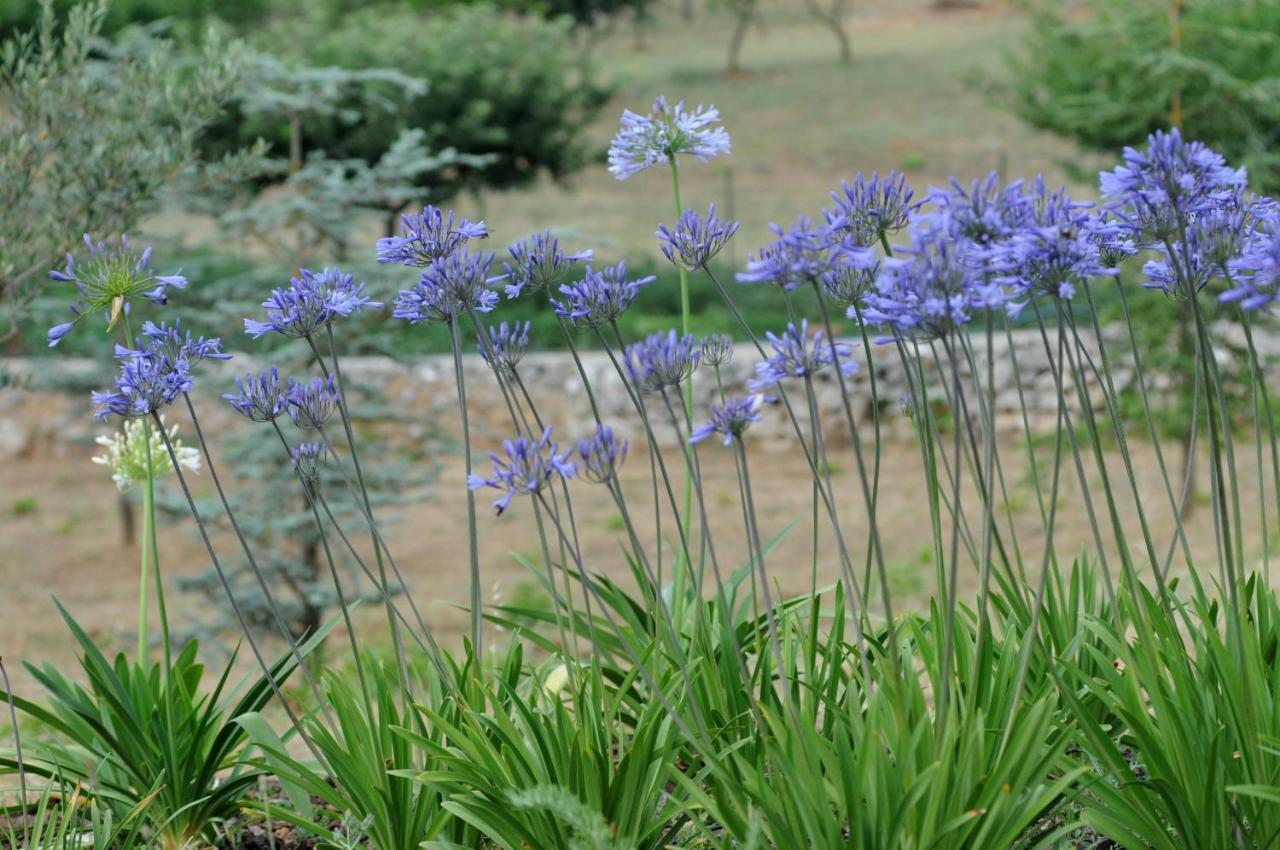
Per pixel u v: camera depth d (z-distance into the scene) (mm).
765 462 16047
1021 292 2564
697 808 3121
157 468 4379
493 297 3092
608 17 45688
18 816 3867
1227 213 2789
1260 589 3170
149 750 3594
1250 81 11602
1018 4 13555
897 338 2596
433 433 10727
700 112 3434
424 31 22203
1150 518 12117
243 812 3867
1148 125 12234
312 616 9953
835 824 2594
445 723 2975
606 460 2586
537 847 2943
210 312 9359
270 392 3033
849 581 2660
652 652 3340
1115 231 2803
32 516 15008
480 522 14234
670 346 2607
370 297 9258
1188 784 2773
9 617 11750
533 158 22750
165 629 3633
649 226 28953
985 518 2680
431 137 20766
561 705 3037
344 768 3219
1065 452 12969
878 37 53688
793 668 3303
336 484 9828
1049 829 3184
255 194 11219
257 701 3721
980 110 40031
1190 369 11453
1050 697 2689
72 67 6516
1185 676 2918
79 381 9500
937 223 2395
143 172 6598
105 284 3311
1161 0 12023
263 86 9852
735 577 4129
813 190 32656
